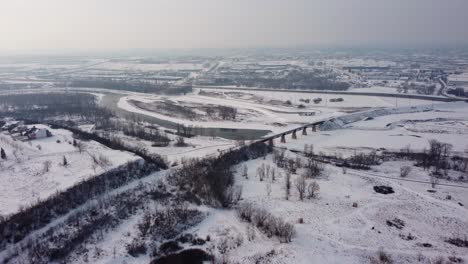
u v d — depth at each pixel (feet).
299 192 337.11
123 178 357.20
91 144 453.99
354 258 240.12
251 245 255.70
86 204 309.22
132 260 241.76
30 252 241.55
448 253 246.88
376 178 381.81
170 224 279.69
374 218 296.30
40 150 423.23
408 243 260.01
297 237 264.31
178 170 387.34
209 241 263.08
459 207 317.42
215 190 326.03
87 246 253.03
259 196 333.42
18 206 291.38
